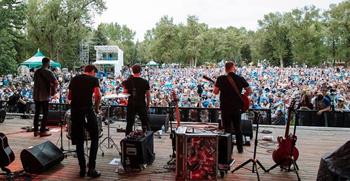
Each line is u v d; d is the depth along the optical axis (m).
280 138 4.75
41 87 6.62
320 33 62.22
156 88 22.83
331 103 8.87
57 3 40.59
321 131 7.64
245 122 6.25
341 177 3.28
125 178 4.41
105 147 5.95
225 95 5.16
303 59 63.69
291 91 21.00
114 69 46.53
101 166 4.90
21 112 10.14
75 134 4.40
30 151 4.55
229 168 4.41
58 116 7.85
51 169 4.77
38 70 6.63
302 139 6.77
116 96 5.06
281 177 4.45
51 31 41.25
